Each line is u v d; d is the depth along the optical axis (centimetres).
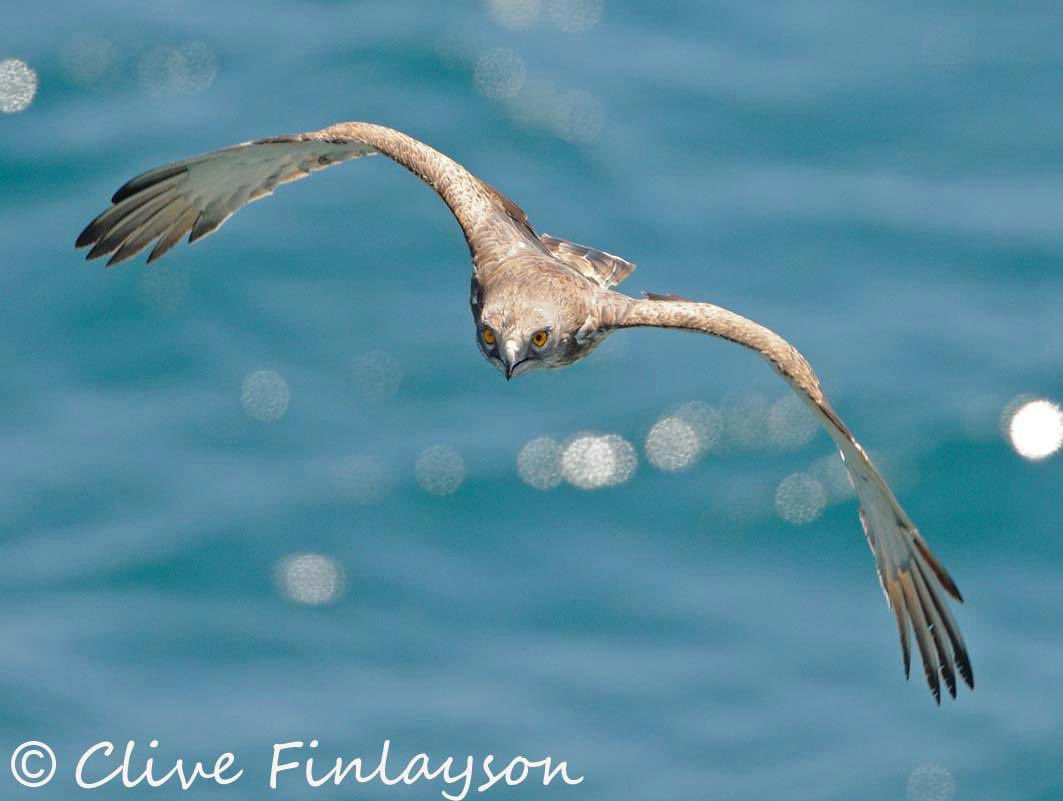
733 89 3203
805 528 2492
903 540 1058
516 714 2258
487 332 1073
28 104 3073
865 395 2644
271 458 2592
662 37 3312
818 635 2358
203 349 2738
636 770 2181
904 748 2205
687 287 2828
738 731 2233
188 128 3034
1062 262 2866
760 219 2955
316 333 2756
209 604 2403
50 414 2648
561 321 1070
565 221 2931
